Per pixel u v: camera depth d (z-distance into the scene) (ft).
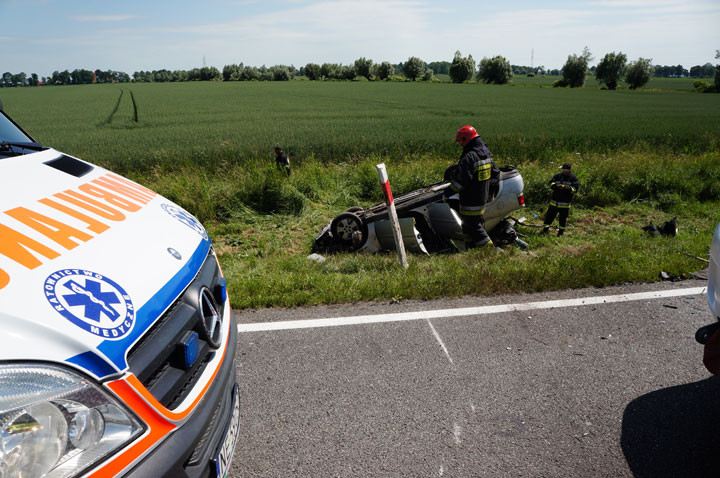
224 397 6.23
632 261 17.34
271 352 11.68
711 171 34.06
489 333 12.56
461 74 406.62
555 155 43.06
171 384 5.09
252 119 114.52
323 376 10.67
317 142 62.08
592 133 72.95
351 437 8.77
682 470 7.97
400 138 64.13
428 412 9.47
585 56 354.33
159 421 4.66
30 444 3.72
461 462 8.18
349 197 30.60
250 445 8.55
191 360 5.38
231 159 46.88
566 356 11.46
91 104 188.34
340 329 12.80
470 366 11.05
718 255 8.64
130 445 4.32
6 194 6.16
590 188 30.19
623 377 10.62
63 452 3.88
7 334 3.89
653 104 168.45
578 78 357.41
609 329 12.73
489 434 8.86
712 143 55.11
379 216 20.83
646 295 14.76
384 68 472.03
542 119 106.63
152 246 6.19
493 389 10.21
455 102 170.81
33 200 6.21
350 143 55.52
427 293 14.75
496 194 21.40
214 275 7.15
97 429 4.11
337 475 7.89
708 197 30.81
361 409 9.55
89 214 6.36
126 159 52.44
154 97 219.41
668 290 15.12
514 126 88.53
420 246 20.15
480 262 17.62
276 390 10.17
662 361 11.23
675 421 9.18
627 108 147.23
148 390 4.85
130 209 7.07
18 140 8.82
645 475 7.89
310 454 8.34
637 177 31.71
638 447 8.52
